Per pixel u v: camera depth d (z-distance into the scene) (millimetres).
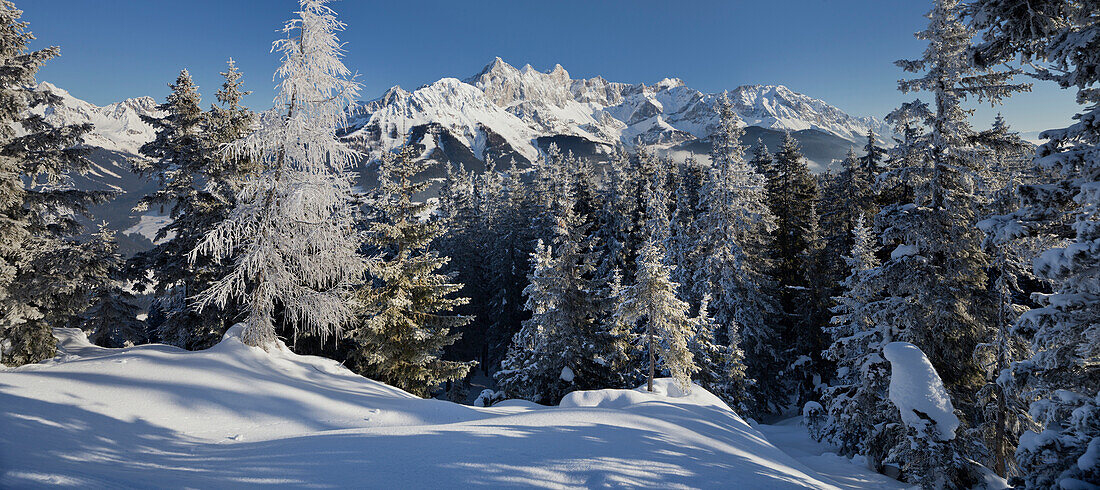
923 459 12039
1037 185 7613
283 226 15312
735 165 26734
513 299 40906
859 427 16094
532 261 24016
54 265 16922
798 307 30219
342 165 15688
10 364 16125
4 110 17141
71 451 6891
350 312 17016
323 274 16422
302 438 8734
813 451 17547
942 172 14289
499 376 23766
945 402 12141
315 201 14891
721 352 24359
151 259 19812
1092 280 6949
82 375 11422
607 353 23359
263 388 11953
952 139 13875
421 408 12070
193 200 19047
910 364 12789
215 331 19094
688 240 29688
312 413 10977
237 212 14867
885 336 15023
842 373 17391
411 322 19672
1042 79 7988
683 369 17844
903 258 14719
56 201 18625
